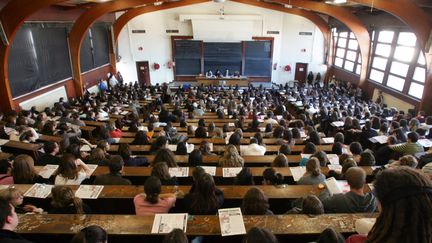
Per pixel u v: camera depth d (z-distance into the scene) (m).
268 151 6.79
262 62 23.00
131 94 15.36
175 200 3.69
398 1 10.70
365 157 5.28
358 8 16.30
